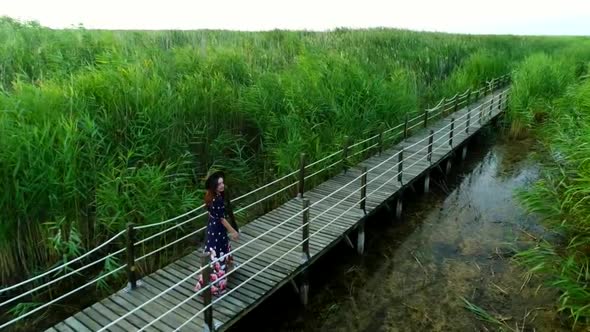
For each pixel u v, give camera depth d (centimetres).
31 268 620
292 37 1878
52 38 1259
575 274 601
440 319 605
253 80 1135
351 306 637
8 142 580
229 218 592
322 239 692
